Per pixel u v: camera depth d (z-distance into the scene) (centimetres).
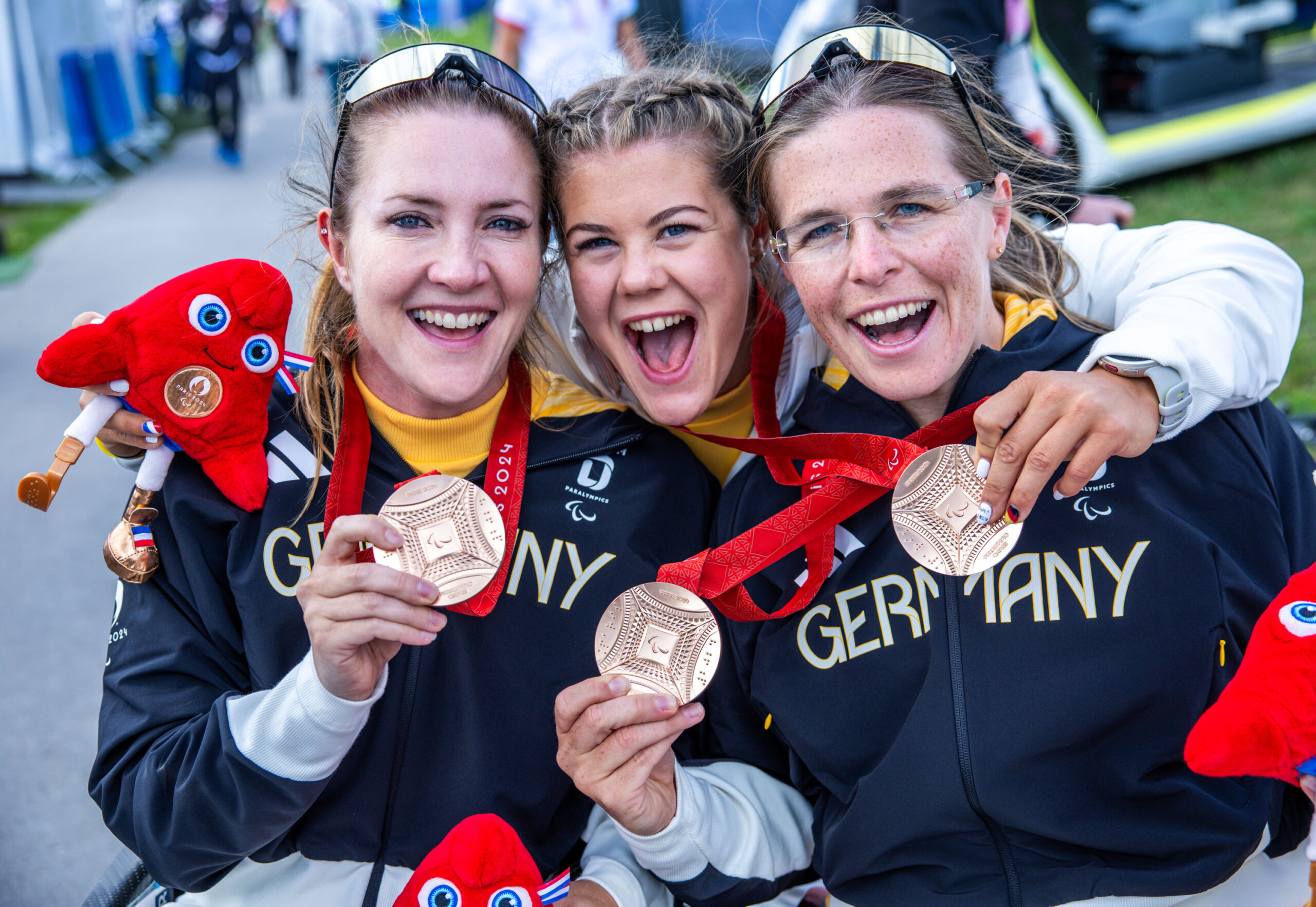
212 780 138
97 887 171
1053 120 298
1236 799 148
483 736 155
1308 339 479
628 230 157
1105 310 179
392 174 145
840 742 157
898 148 145
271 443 161
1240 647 150
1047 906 147
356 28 1309
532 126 156
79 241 889
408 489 143
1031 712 146
